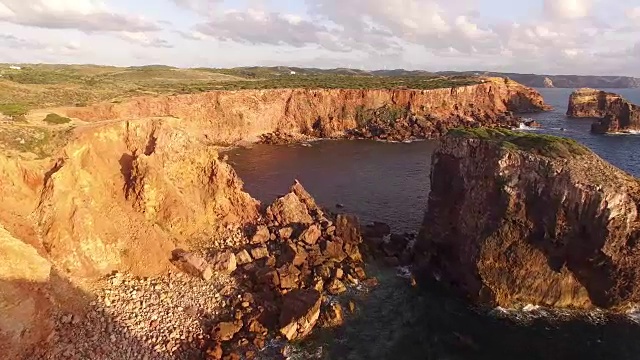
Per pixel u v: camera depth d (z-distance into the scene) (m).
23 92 91.75
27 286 35.94
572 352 42.84
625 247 46.97
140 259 47.75
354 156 123.50
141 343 39.00
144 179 52.50
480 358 42.12
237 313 44.34
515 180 50.41
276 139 142.62
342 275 53.62
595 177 47.91
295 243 57.91
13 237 37.66
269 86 166.12
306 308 44.31
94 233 45.12
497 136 56.38
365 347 43.03
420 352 42.72
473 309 49.62
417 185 94.69
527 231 49.75
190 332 41.62
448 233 56.50
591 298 49.22
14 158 44.22
